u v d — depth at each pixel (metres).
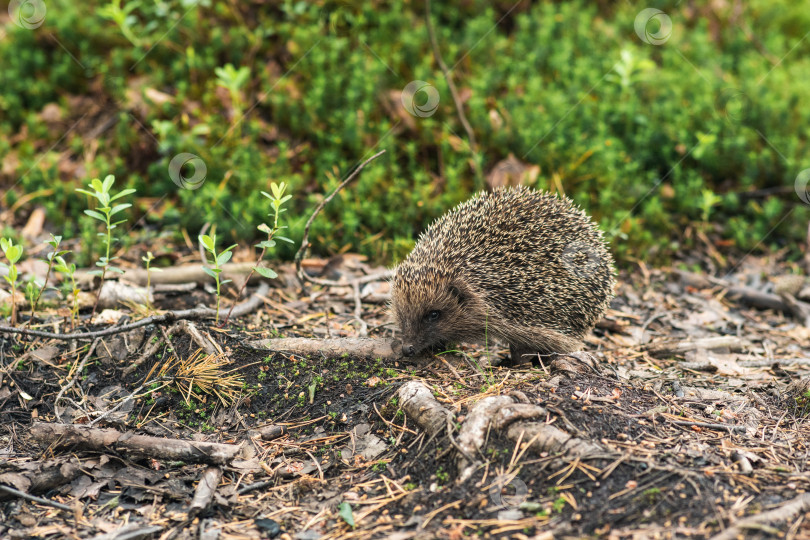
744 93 8.29
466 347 5.36
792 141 7.85
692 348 5.51
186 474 3.83
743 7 9.85
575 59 8.63
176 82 8.02
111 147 7.62
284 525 3.48
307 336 5.21
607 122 7.77
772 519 3.11
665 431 3.90
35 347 4.70
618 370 4.99
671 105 7.96
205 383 4.43
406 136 7.54
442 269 4.93
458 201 6.81
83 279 5.77
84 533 3.39
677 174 7.59
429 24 7.01
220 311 5.41
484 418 3.73
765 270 7.18
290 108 7.57
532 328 4.89
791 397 4.59
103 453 3.90
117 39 8.44
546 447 3.59
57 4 8.80
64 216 7.15
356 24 8.27
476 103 7.41
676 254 7.32
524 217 5.04
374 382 4.45
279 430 4.19
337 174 7.10
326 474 3.87
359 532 3.37
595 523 3.19
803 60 9.45
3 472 3.73
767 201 7.80
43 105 8.28
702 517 3.19
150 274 5.85
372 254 6.69
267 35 8.25
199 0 8.11
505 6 9.05
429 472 3.70
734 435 3.96
